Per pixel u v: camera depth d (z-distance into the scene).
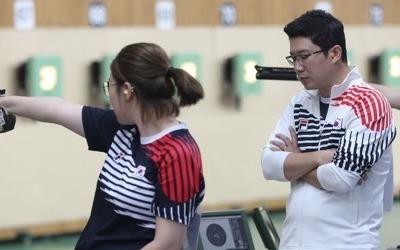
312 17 6.48
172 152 5.48
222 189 15.84
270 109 16.06
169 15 15.20
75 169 14.62
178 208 5.46
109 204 5.63
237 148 15.89
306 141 6.62
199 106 15.54
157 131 5.59
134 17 14.90
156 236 5.49
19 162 14.20
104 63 14.38
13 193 14.20
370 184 6.51
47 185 14.45
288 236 6.60
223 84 15.70
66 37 14.34
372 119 6.33
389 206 6.96
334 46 6.45
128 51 5.56
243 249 7.82
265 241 7.92
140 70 5.48
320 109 6.62
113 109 5.75
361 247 6.43
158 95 5.53
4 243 14.24
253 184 16.08
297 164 6.50
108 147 5.92
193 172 5.50
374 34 16.92
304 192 6.53
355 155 6.27
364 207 6.48
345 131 6.42
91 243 5.69
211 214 7.83
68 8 14.34
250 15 15.87
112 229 5.65
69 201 14.63
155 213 5.51
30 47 14.11
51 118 6.13
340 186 6.30
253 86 15.66
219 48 15.62
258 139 16.03
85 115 6.02
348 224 6.42
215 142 15.70
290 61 6.66
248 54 15.59
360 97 6.41
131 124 5.71
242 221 7.92
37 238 14.43
